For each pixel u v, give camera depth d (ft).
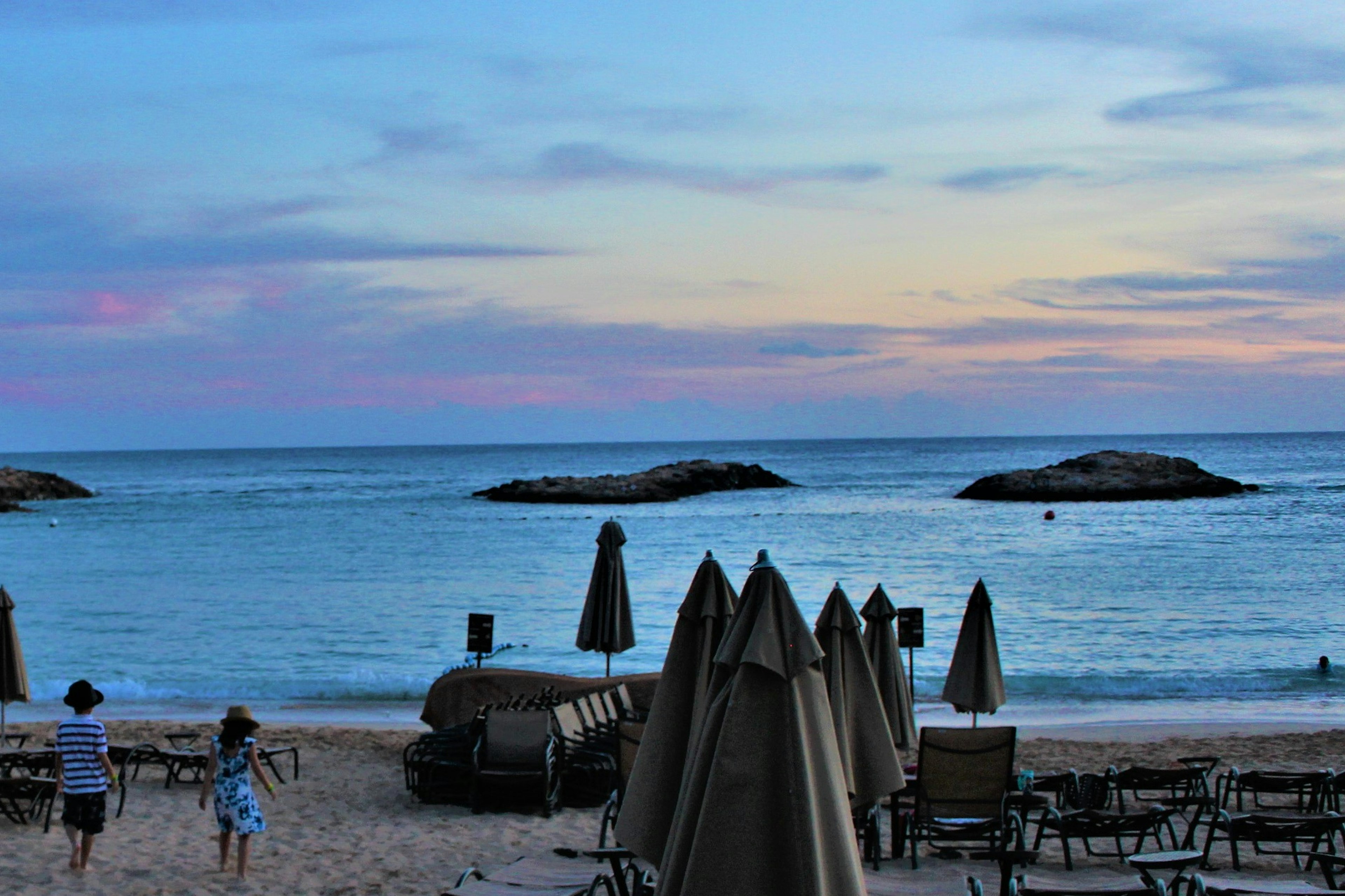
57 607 99.55
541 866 22.31
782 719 12.98
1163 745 48.16
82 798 26.53
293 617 93.81
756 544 158.81
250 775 40.50
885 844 31.48
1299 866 28.53
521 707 39.19
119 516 229.25
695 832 12.93
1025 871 27.84
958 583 111.14
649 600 100.37
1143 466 278.67
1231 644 78.07
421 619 92.22
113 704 60.29
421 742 37.11
